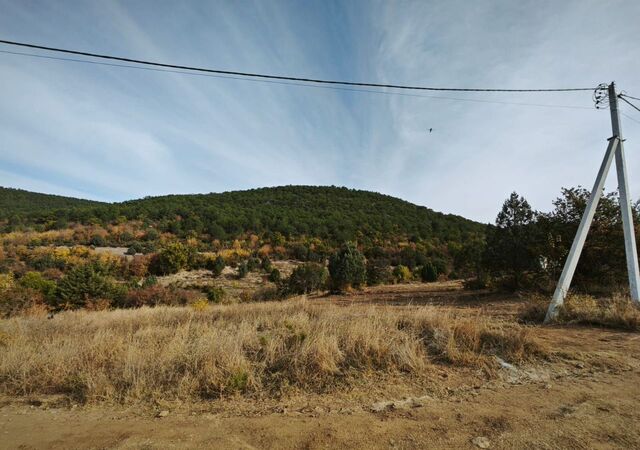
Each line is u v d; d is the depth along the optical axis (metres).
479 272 21.11
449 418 3.18
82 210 80.81
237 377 4.18
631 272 8.36
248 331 6.08
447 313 7.01
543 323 7.55
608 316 6.94
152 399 3.89
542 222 14.62
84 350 5.43
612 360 4.71
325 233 74.19
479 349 5.21
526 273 15.04
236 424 3.21
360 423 3.14
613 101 8.86
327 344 4.90
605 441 2.70
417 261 48.88
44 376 4.68
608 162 8.69
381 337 5.38
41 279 21.81
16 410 3.78
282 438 2.90
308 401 3.76
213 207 91.75
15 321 10.70
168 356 4.84
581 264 13.40
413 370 4.50
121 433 3.10
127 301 21.88
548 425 2.98
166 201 100.81
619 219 12.65
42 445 2.94
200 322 8.87
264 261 51.66
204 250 63.53
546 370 4.45
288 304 13.05
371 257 52.06
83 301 20.08
